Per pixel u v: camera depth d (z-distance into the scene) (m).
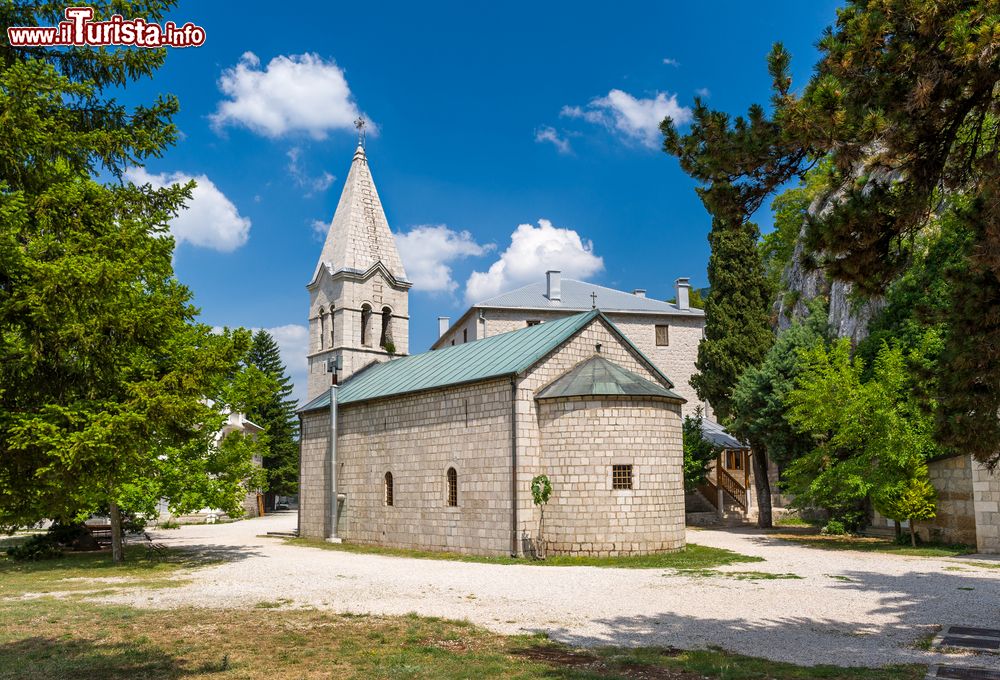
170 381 10.13
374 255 43.34
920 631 13.41
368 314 42.78
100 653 12.34
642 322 56.56
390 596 17.97
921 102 9.70
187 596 18.50
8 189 9.41
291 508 82.88
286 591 19.05
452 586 19.44
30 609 16.62
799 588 18.08
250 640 13.20
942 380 12.69
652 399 27.41
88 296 8.88
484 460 28.62
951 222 15.30
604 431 26.89
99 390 9.88
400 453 33.00
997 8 9.24
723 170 11.40
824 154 10.94
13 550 30.06
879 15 9.97
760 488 39.06
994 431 12.19
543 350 28.50
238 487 28.91
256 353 79.56
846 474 28.17
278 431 75.75
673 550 26.97
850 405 28.16
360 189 43.97
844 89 10.39
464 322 58.25
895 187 11.46
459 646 12.64
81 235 9.28
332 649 12.48
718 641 12.84
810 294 50.03
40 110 9.69
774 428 35.41
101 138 10.23
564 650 12.30
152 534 43.03
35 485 9.29
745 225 12.30
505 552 27.27
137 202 10.58
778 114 10.60
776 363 36.16
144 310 9.55
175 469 27.23
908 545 27.81
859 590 17.67
